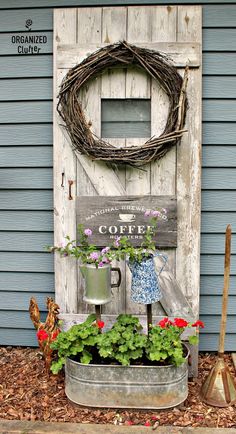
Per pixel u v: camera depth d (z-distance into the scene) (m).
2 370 2.79
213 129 2.87
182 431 2.19
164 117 2.70
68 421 2.29
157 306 2.76
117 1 2.84
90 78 2.70
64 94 2.70
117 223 2.73
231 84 2.84
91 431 2.19
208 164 2.89
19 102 2.96
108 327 2.77
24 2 2.89
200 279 2.97
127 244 2.54
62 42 2.72
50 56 2.91
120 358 2.31
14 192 3.01
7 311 3.09
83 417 2.32
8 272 3.07
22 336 3.11
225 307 2.45
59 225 2.78
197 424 2.27
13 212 3.03
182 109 2.62
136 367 2.31
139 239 2.72
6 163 2.99
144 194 2.73
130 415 2.34
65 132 2.74
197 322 2.47
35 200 3.00
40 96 2.94
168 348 2.29
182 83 2.62
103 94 2.71
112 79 2.71
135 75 2.70
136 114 2.76
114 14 2.69
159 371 2.32
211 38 2.82
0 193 3.02
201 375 2.77
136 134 2.76
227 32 2.81
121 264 2.77
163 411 2.36
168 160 2.71
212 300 2.98
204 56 2.83
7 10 2.92
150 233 2.62
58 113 2.74
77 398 2.38
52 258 3.03
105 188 2.74
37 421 2.28
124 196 2.71
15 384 2.63
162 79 2.63
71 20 2.71
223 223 2.93
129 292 2.78
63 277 2.80
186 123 2.68
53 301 2.83
